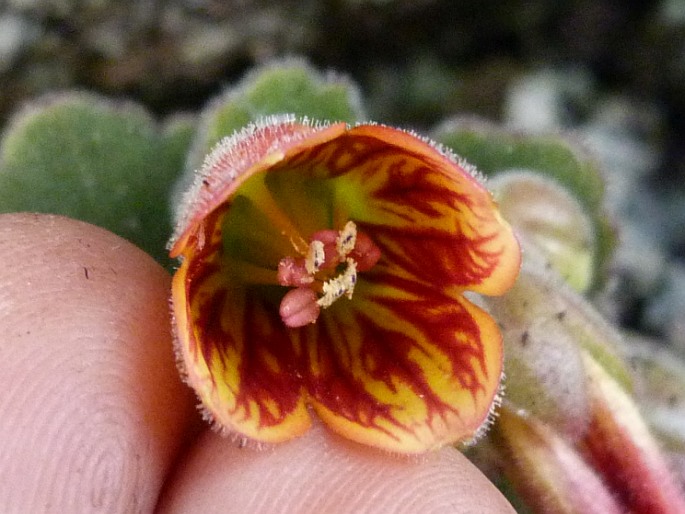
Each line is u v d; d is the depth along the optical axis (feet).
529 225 0.26
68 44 0.36
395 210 0.20
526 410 0.22
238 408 0.18
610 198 0.29
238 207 0.21
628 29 0.43
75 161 0.27
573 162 0.29
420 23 0.41
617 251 0.30
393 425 0.19
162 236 0.27
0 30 0.35
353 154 0.19
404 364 0.20
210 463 0.20
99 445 0.19
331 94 0.27
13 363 0.19
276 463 0.20
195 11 0.36
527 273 0.23
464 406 0.19
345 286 0.20
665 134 0.44
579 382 0.22
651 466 0.22
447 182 0.19
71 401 0.19
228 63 0.38
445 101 0.42
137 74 0.37
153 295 0.21
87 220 0.27
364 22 0.40
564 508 0.22
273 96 0.27
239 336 0.20
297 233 0.21
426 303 0.20
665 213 0.42
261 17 0.37
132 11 0.35
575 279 0.26
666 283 0.40
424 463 0.20
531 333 0.22
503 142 0.29
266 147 0.18
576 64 0.44
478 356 0.19
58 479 0.19
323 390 0.20
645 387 0.27
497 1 0.42
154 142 0.27
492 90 0.43
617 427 0.22
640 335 0.38
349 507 0.20
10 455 0.19
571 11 0.43
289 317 0.20
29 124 0.26
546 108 0.42
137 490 0.20
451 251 0.19
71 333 0.20
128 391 0.20
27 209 0.26
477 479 0.20
